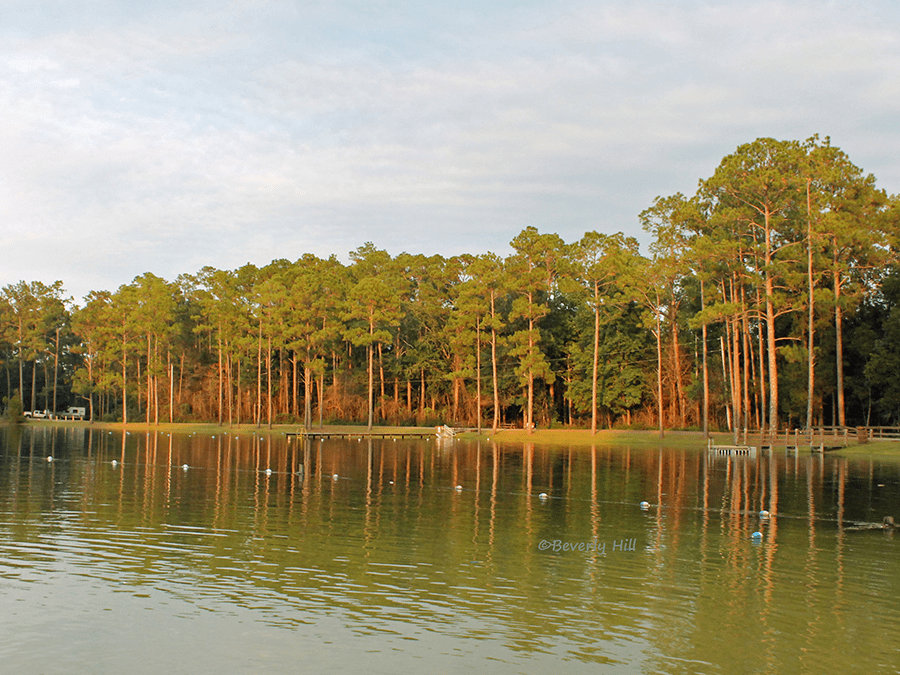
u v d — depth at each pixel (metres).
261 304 97.44
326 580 19.09
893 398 67.44
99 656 14.27
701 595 18.22
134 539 23.50
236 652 14.46
